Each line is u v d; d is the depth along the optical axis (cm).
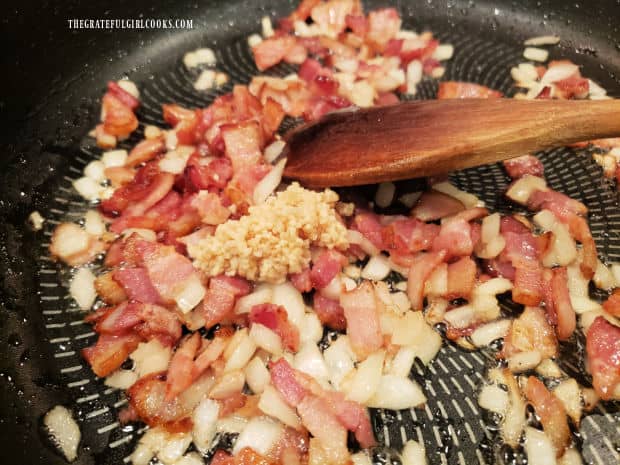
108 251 14
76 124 18
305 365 12
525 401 12
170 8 21
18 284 14
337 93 18
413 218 14
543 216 15
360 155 14
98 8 19
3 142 16
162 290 12
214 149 16
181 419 11
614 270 14
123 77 19
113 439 11
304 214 12
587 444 11
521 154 13
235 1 22
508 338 12
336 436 11
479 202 15
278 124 17
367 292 13
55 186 16
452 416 11
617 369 11
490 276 14
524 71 19
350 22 21
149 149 16
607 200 15
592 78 19
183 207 14
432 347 12
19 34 17
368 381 12
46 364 12
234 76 20
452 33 21
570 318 12
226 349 12
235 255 12
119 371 12
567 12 20
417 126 13
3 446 11
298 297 13
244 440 11
